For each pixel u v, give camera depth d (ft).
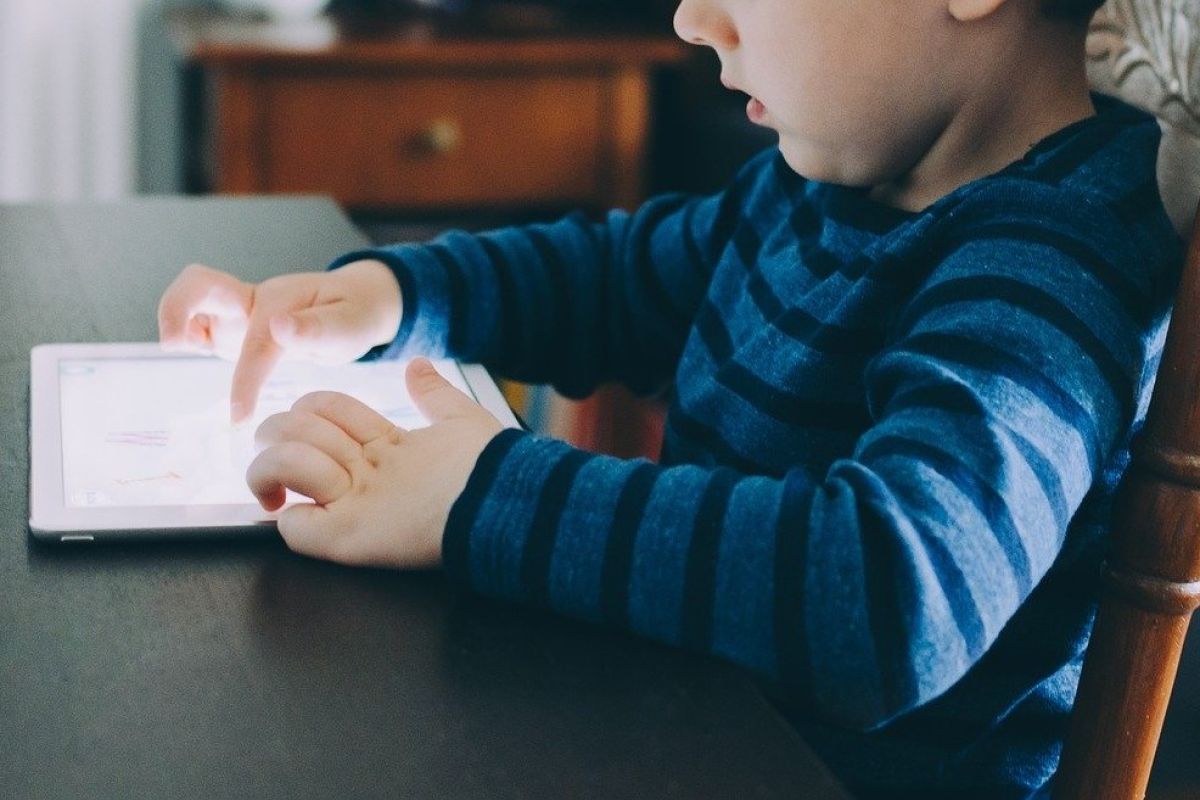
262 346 2.45
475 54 6.23
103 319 2.85
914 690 1.67
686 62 6.54
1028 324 1.87
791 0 2.10
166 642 1.72
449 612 1.81
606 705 1.63
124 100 6.97
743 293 2.65
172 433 2.27
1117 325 1.93
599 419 5.78
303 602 1.82
